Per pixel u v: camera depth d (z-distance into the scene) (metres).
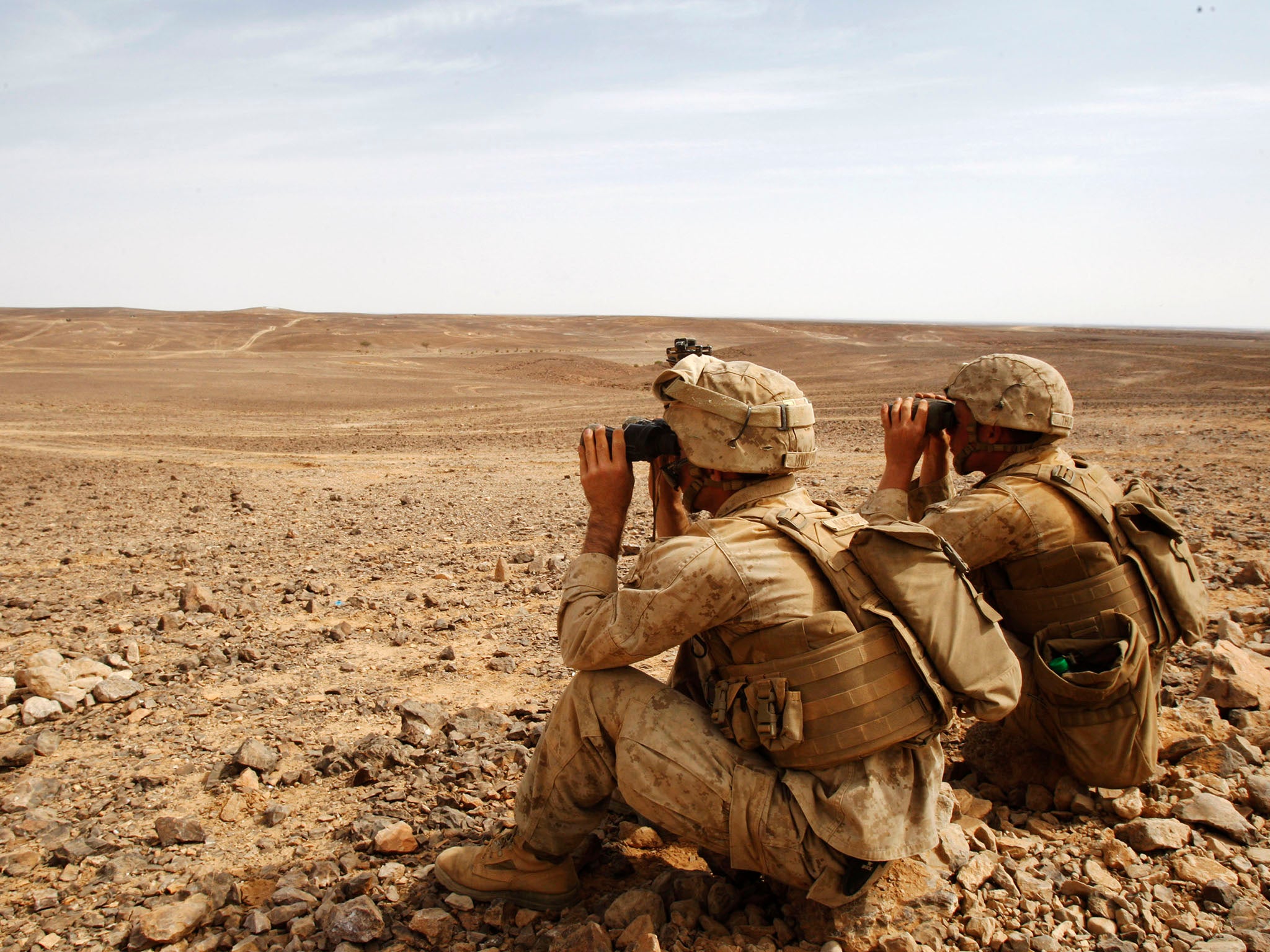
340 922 2.53
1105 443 15.68
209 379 41.34
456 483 13.55
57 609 6.19
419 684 4.65
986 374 3.03
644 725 2.35
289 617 5.96
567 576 2.55
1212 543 7.08
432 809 3.27
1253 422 17.95
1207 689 3.79
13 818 3.32
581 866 2.89
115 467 15.90
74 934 2.64
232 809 3.33
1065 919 2.48
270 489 12.92
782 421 2.37
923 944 2.35
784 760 2.26
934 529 2.93
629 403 31.70
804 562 2.28
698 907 2.52
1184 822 2.89
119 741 4.01
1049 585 2.94
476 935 2.57
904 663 2.21
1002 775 3.29
